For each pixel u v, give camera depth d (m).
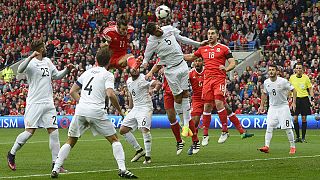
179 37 45.69
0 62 118.25
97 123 32.69
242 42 104.12
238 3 109.12
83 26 118.31
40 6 123.88
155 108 91.69
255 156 45.38
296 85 61.62
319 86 88.00
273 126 47.69
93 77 32.97
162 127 88.19
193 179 32.47
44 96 37.38
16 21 123.94
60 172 35.66
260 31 104.62
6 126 95.12
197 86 50.31
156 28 43.69
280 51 98.88
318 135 72.19
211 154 47.38
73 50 112.44
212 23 107.44
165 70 45.09
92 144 58.66
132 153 49.22
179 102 45.69
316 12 103.12
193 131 46.72
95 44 110.69
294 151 47.88
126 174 32.44
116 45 42.44
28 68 37.12
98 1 121.31
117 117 88.88
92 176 33.78
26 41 119.62
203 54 47.97
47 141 63.62
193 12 110.62
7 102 100.81
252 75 91.38
